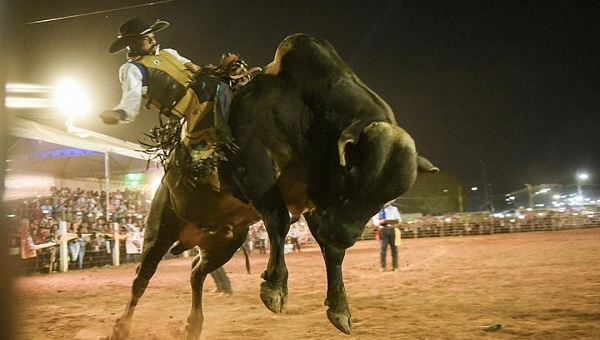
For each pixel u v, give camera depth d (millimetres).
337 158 4250
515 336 5887
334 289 4332
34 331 7211
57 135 16766
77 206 21141
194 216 5219
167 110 4984
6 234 2094
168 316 8539
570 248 19516
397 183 3949
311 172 4430
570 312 7234
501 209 85188
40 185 21641
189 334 6125
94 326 7617
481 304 8203
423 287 10648
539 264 14164
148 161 5383
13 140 2061
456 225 42125
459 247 24359
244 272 16234
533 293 9125
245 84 4855
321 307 8664
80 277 16062
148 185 27156
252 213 5121
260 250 27828
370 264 17281
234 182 4676
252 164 4477
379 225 14891
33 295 11164
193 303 6195
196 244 5867
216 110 4707
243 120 4590
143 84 4871
